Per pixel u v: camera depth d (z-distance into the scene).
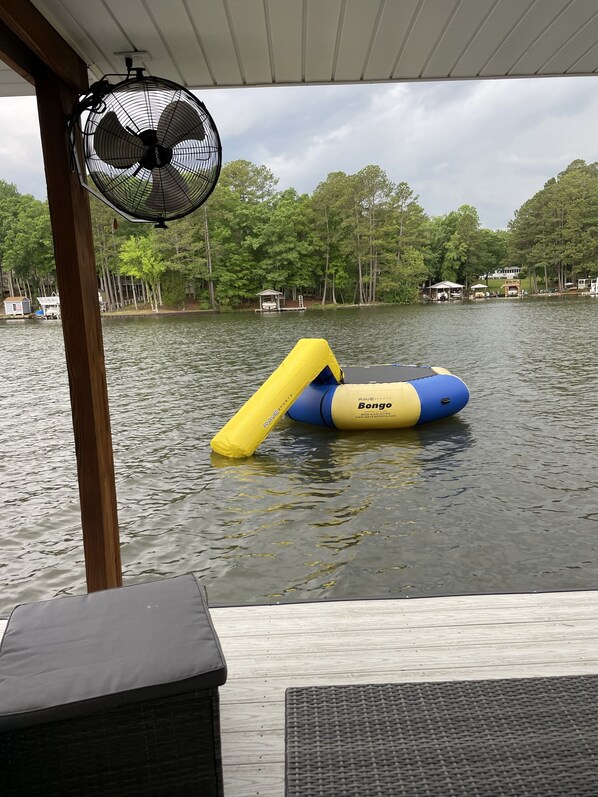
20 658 1.13
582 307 40.41
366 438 8.73
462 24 1.89
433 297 66.69
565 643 1.86
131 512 6.03
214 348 23.61
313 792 0.93
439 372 10.14
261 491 6.57
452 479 6.70
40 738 1.04
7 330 38.75
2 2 1.41
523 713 1.12
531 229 63.81
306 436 9.00
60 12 1.67
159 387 14.56
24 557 5.12
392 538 5.16
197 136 2.03
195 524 5.66
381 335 26.41
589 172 69.25
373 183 55.31
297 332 29.33
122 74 2.09
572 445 7.93
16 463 8.20
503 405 10.78
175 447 8.62
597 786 0.93
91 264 2.09
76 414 2.05
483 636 1.91
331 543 5.11
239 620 2.06
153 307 52.06
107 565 2.15
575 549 4.83
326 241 55.59
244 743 1.48
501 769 0.97
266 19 1.79
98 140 1.96
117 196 2.03
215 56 2.05
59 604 1.31
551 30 1.96
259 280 54.09
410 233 58.66
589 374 13.98
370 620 2.03
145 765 1.09
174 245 51.09
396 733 1.07
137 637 1.18
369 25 1.86
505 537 5.09
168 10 1.70
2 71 2.01
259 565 4.77
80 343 2.00
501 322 30.64
